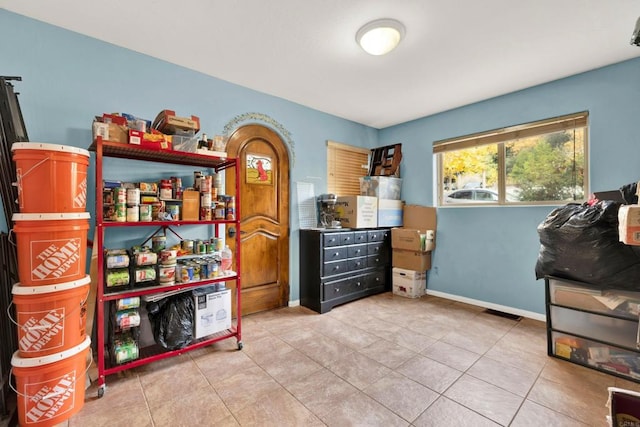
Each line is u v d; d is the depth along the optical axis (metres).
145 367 2.00
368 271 3.62
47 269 1.47
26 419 1.43
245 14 1.84
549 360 2.10
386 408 1.59
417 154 3.90
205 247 2.29
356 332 2.58
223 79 2.76
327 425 1.46
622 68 2.41
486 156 3.34
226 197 2.34
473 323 2.79
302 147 3.43
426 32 2.00
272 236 3.21
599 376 1.89
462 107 3.44
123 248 2.21
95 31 2.04
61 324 1.51
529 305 2.94
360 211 3.48
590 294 1.96
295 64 2.48
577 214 2.00
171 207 2.08
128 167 2.26
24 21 1.87
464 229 3.44
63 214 1.50
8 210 1.64
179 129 2.09
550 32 2.00
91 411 1.57
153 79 2.37
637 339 1.69
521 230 3.00
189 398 1.68
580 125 2.61
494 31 1.99
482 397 1.68
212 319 2.23
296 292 3.35
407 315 3.00
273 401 1.65
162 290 1.97
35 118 1.91
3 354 1.55
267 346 2.32
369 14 1.83
